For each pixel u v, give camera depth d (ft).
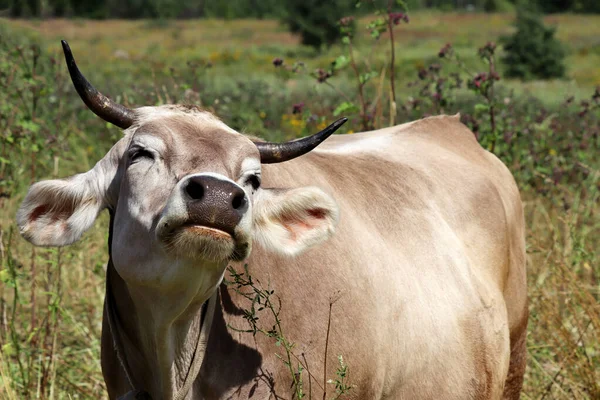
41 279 28.04
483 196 22.84
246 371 16.75
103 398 24.63
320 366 17.26
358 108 30.35
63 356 26.25
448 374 20.07
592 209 33.96
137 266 15.10
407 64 141.69
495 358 21.25
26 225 16.57
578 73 163.12
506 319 21.99
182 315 15.94
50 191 16.46
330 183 19.58
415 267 20.08
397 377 19.11
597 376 24.79
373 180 20.86
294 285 17.38
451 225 21.74
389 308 18.79
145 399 17.13
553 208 34.40
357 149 22.15
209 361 16.88
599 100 38.58
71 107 43.80
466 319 20.56
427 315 19.70
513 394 24.45
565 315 28.63
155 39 247.29
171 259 14.66
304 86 81.66
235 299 17.01
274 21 350.43
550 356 26.73
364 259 18.69
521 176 35.27
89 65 105.19
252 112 48.62
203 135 15.44
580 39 252.42
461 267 20.98
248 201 14.34
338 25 31.35
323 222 16.85
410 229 20.51
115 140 34.27
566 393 24.76
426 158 22.81
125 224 15.38
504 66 159.22
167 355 16.14
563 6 369.71
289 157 17.07
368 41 113.50
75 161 37.65
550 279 28.86
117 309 17.19
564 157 37.52
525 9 168.96
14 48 33.58
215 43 246.06
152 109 16.49
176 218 13.92
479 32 282.36
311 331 17.29
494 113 35.83
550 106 66.64
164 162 15.16
